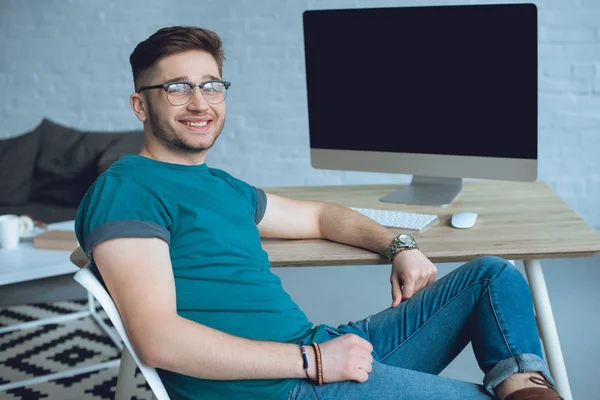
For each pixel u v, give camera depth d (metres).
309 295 3.26
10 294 3.60
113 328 3.26
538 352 1.56
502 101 2.12
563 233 1.90
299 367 1.45
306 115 4.40
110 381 2.80
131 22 4.56
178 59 1.60
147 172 1.54
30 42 4.73
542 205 2.17
